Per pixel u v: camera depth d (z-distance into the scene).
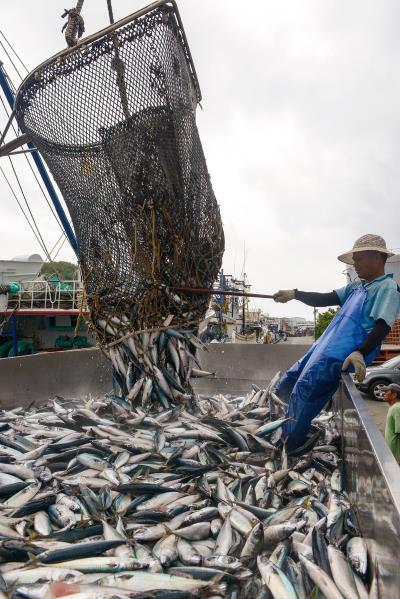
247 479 5.25
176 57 6.69
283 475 5.26
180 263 7.04
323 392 6.02
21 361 9.46
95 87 6.53
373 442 3.16
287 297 7.45
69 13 7.13
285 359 11.33
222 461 5.70
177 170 6.86
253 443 6.10
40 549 3.77
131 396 7.20
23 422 7.48
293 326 147.00
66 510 4.53
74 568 3.53
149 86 6.46
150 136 6.61
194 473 5.37
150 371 7.14
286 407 7.29
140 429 6.52
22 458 5.80
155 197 6.79
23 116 7.33
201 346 7.40
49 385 10.04
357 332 5.94
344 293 7.40
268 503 4.82
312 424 7.18
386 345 30.17
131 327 7.14
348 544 3.71
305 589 3.41
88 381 10.65
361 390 19.53
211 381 11.66
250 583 3.39
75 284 29.25
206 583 3.34
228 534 4.13
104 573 3.49
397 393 8.98
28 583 3.30
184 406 7.11
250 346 11.59
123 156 6.68
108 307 7.29
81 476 5.26
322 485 5.27
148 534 4.10
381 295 5.83
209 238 7.44
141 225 6.84
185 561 3.70
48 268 51.53
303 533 4.25
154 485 4.88
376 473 2.94
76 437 6.45
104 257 7.19
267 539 4.04
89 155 6.88
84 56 6.45
